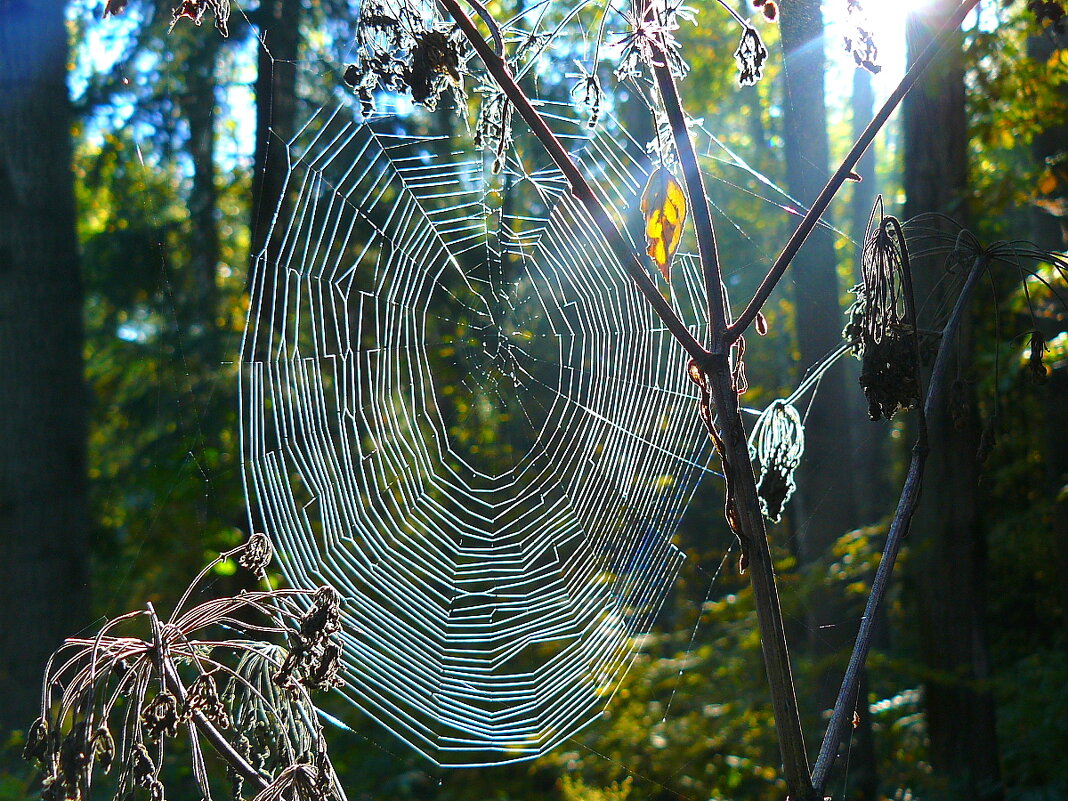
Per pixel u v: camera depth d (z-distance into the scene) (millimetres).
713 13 8672
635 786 5664
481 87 1919
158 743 1448
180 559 6598
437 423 4816
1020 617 9188
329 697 6023
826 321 5480
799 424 2170
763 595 1538
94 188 7871
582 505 4285
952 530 5230
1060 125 5742
